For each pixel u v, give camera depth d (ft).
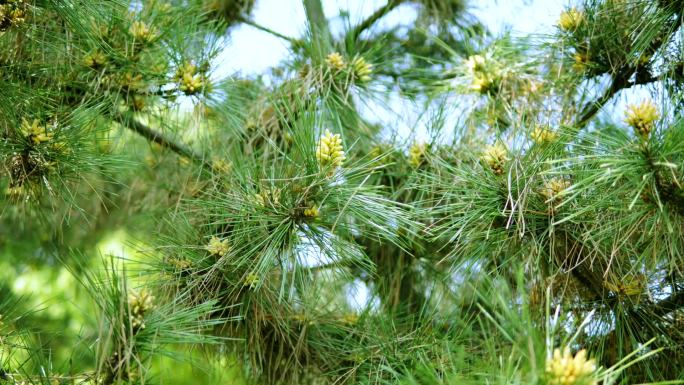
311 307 5.51
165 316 4.86
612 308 5.11
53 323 6.50
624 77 5.38
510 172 4.90
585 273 5.11
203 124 5.90
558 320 4.97
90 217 6.48
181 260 5.31
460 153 5.70
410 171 5.89
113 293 4.70
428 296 6.10
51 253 6.42
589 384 4.22
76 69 5.45
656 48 5.24
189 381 5.86
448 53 6.79
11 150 5.09
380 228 4.99
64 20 5.29
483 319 5.63
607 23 5.32
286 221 4.96
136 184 6.31
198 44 5.71
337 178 4.92
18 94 5.17
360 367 5.38
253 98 6.15
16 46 5.27
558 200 4.93
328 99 5.81
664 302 5.15
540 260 5.12
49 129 5.16
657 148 4.63
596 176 4.74
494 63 5.74
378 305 5.83
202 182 5.85
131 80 5.57
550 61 5.56
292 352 5.52
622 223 4.81
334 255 5.10
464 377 4.63
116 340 4.74
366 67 5.90
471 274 5.39
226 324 5.46
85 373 4.87
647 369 5.00
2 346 5.09
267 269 4.94
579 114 5.51
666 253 4.96
